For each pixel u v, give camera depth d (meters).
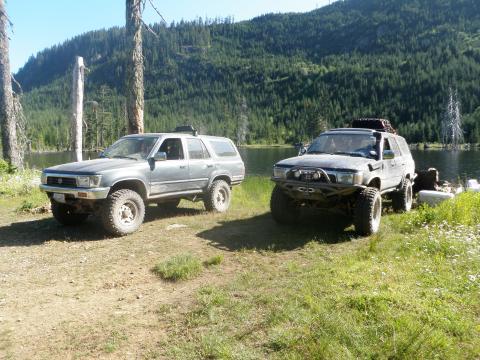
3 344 3.97
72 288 5.35
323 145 9.04
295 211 8.60
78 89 14.69
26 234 8.06
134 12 13.38
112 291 5.25
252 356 3.56
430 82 158.88
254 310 4.47
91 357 3.72
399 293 4.57
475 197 9.98
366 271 5.43
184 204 11.63
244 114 156.50
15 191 13.51
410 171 10.67
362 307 4.27
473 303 4.45
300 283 5.11
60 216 8.45
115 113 120.44
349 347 3.60
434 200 10.71
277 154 78.12
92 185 7.50
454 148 90.50
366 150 8.61
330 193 7.42
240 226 8.52
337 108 163.50
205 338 3.86
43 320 4.46
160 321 4.37
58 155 72.38
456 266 5.64
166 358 3.65
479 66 170.50
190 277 5.64
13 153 17.23
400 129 122.44
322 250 6.74
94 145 82.94
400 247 6.61
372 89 174.62
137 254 6.68
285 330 3.92
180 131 10.55
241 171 11.20
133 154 8.94
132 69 13.52
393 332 3.75
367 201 7.46
